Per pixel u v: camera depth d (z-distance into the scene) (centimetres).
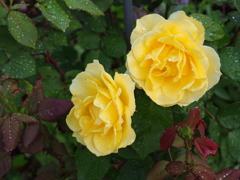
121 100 30
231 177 34
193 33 30
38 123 34
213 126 41
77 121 33
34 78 54
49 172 44
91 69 31
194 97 31
